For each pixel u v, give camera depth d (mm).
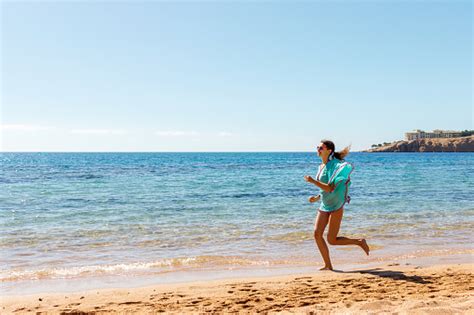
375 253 8164
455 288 5504
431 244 8984
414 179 29266
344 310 4531
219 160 93250
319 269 6961
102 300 5316
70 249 8547
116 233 10195
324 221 6805
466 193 19422
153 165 62219
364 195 18688
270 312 4629
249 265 7340
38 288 6000
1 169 48719
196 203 16016
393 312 4293
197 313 4676
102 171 42812
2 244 8969
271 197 18094
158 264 7375
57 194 19391
